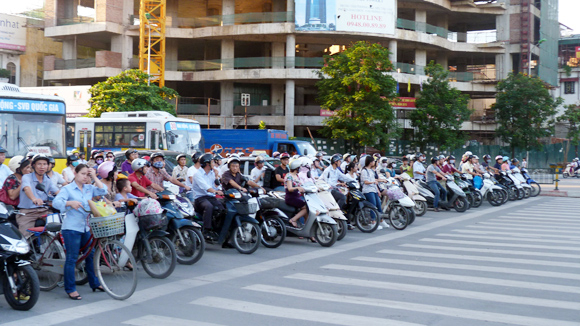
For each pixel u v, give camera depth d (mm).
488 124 45219
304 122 40094
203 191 9562
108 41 44281
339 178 12328
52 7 43250
